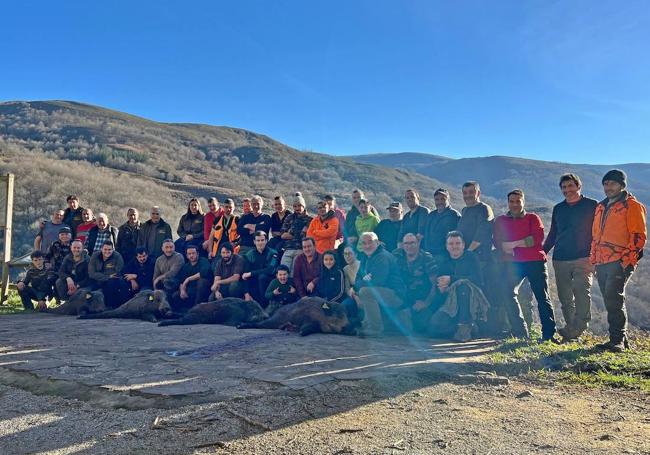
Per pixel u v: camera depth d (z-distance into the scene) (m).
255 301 8.77
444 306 7.52
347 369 5.21
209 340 6.81
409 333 7.67
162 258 9.98
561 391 4.71
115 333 7.40
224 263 9.48
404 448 3.31
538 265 7.19
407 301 7.74
